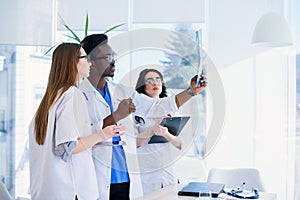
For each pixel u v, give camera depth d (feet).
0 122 12.56
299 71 11.39
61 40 12.48
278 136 11.51
